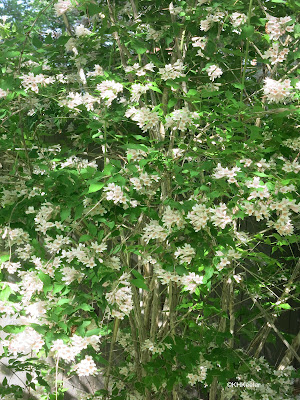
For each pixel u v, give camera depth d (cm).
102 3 243
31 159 213
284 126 204
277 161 187
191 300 238
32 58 199
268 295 248
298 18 215
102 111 211
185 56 237
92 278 163
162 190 198
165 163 182
